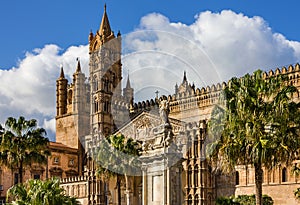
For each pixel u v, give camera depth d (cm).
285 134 3838
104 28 10419
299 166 6281
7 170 10331
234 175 8619
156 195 3178
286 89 3978
